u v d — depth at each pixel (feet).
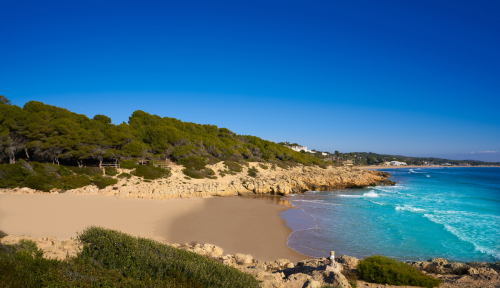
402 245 70.69
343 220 95.14
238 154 246.47
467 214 104.78
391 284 39.29
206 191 136.05
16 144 128.88
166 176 155.12
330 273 36.99
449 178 304.09
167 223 83.10
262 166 239.30
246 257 54.39
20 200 96.48
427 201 135.95
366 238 75.87
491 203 130.41
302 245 70.28
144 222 82.38
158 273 29.04
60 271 26.30
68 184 117.60
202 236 73.77
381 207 118.42
